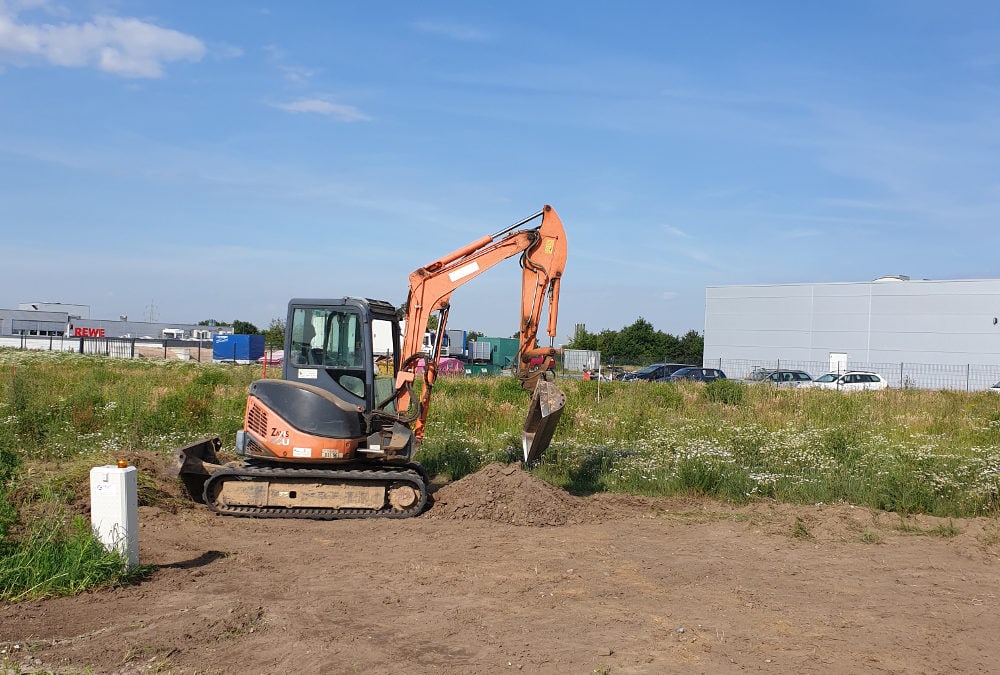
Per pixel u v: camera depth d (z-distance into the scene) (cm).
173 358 5019
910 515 1048
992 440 1636
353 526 980
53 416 1566
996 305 4016
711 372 3916
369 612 648
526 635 598
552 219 1109
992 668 548
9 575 672
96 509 720
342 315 1065
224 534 930
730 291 4925
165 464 1186
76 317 9269
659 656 559
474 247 1104
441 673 527
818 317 4588
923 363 4222
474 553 848
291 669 535
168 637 583
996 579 771
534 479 1055
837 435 1452
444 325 1113
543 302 1104
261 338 5541
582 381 2959
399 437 1043
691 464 1231
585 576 761
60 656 552
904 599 704
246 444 1034
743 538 923
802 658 559
